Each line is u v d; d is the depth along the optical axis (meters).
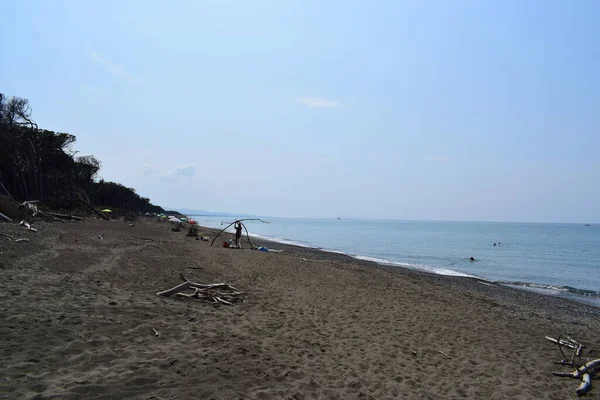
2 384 4.25
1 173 40.12
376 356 7.59
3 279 8.88
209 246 26.78
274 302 11.39
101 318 7.15
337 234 83.75
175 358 5.77
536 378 7.26
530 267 31.20
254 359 6.36
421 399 5.86
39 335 5.83
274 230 102.88
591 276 27.08
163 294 10.17
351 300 12.77
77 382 4.58
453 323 10.90
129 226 36.81
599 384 7.07
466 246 52.56
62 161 46.75
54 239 17.70
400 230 114.25
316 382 5.88
